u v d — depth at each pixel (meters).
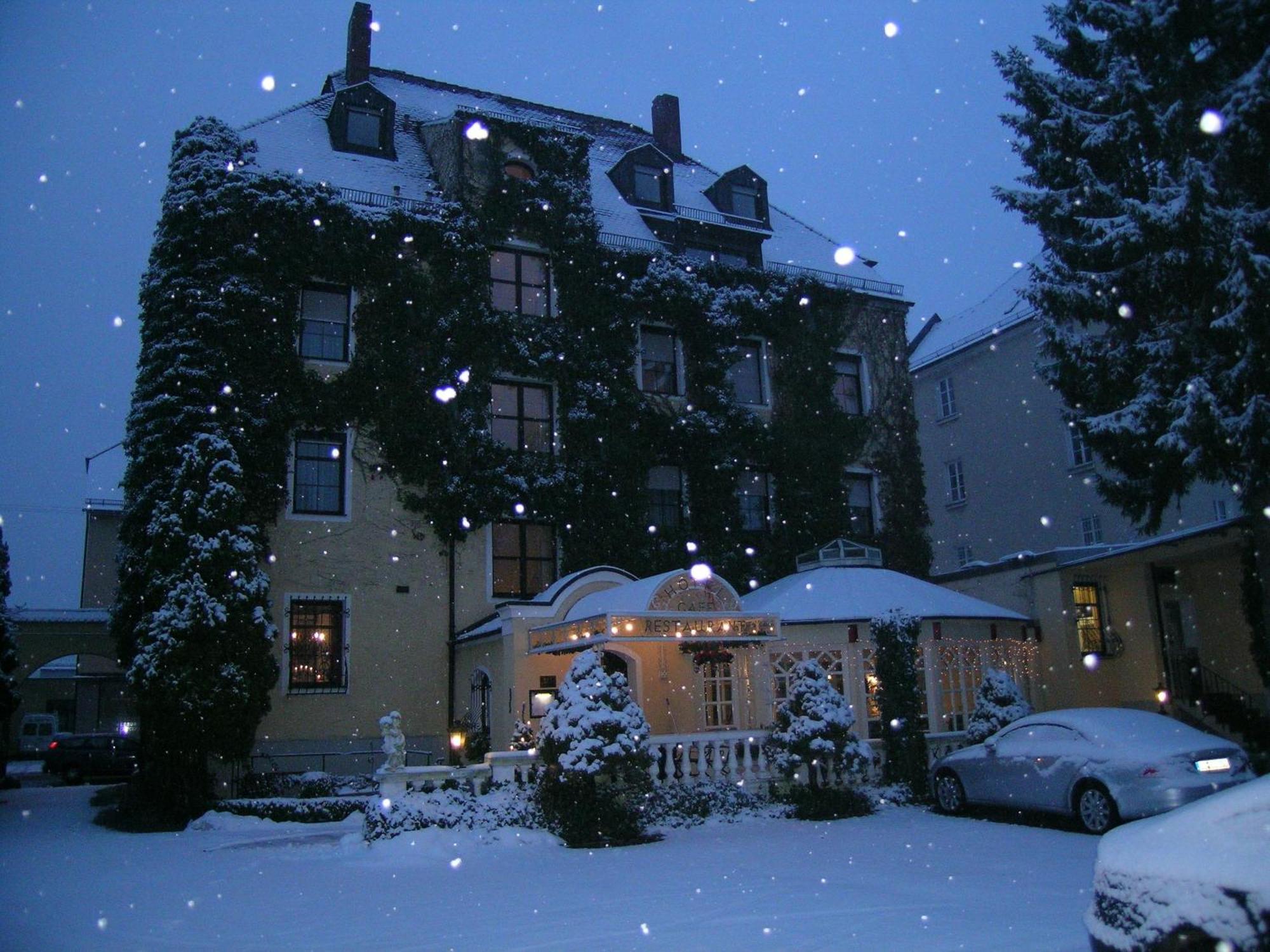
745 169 30.52
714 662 20.50
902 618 18.64
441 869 12.02
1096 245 19.27
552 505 23.77
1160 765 12.48
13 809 20.58
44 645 36.03
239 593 18.67
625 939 8.02
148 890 10.98
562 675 20.62
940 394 38.75
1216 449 17.34
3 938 8.60
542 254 25.66
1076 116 19.88
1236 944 4.23
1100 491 19.70
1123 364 19.30
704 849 13.16
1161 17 18.52
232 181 21.88
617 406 25.17
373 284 23.03
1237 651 23.45
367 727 21.36
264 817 17.33
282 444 21.34
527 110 33.16
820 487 27.70
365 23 30.44
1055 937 7.62
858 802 16.28
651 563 24.70
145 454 19.62
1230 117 17.75
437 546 22.78
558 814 14.18
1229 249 17.39
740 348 27.94
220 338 20.80
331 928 8.79
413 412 22.78
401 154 26.41
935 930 7.99
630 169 29.16
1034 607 23.66
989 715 18.02
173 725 17.91
